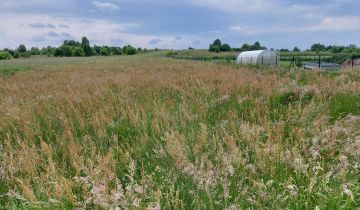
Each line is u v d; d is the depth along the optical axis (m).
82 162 5.22
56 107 9.96
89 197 4.14
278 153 5.30
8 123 8.81
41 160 5.98
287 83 12.95
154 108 9.05
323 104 8.77
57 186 4.26
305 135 6.40
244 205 4.27
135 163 5.61
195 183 4.57
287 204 4.20
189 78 16.56
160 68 27.67
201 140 5.91
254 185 4.54
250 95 10.39
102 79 18.38
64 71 31.86
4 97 14.00
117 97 11.42
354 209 4.08
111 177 4.57
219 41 161.75
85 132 7.96
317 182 4.59
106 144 6.99
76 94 12.20
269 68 22.91
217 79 15.02
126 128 7.72
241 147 6.02
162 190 4.57
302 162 5.09
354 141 5.81
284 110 8.73
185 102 9.98
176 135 6.31
